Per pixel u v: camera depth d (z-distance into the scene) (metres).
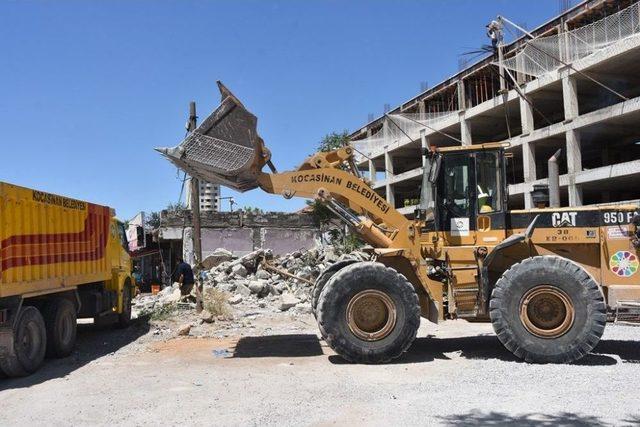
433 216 9.45
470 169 9.45
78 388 7.58
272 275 20.62
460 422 5.74
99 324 14.62
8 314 8.35
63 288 10.09
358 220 9.66
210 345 10.91
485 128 40.44
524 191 32.41
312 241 35.72
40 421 6.16
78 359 10.01
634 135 31.72
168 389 7.36
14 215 8.41
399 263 9.52
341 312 8.66
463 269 9.29
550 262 8.59
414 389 7.09
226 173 9.48
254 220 35.00
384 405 6.41
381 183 48.66
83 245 11.18
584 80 30.12
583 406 6.21
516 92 33.34
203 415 6.18
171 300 18.16
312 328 13.10
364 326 8.70
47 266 9.46
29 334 8.84
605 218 9.14
